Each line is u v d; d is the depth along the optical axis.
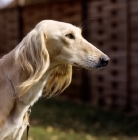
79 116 6.50
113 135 5.38
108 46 6.88
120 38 6.60
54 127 5.91
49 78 3.29
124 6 6.47
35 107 7.49
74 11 7.66
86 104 7.32
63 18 7.97
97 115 6.43
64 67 3.28
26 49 2.90
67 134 5.49
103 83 7.04
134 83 6.38
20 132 3.13
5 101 3.00
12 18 9.45
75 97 7.80
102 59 3.04
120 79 6.65
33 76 2.87
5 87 3.02
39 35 2.88
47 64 2.88
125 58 6.52
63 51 3.04
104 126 5.83
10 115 3.02
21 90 2.88
